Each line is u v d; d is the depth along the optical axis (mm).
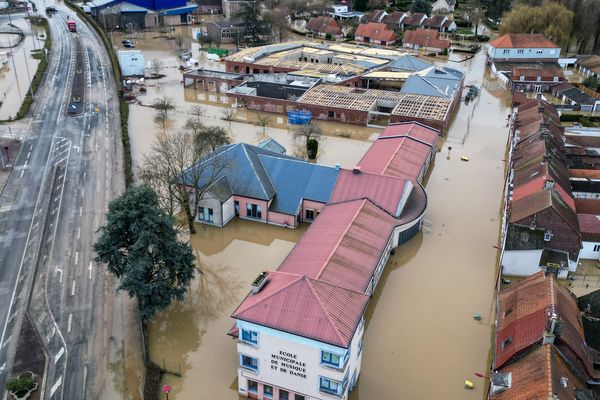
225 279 67562
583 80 157500
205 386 51531
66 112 119000
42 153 97625
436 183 93688
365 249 62562
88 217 77250
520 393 41125
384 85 148750
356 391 51344
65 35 194000
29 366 51781
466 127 121250
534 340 45094
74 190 84750
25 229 73812
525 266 67125
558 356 44000
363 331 53906
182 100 135000
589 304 55219
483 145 111000
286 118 124125
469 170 99125
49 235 72562
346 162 101312
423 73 142375
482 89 153375
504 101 142375
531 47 169750
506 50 169875
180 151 82250
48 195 82875
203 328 59219
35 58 162250
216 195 75375
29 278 64000
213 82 143750
